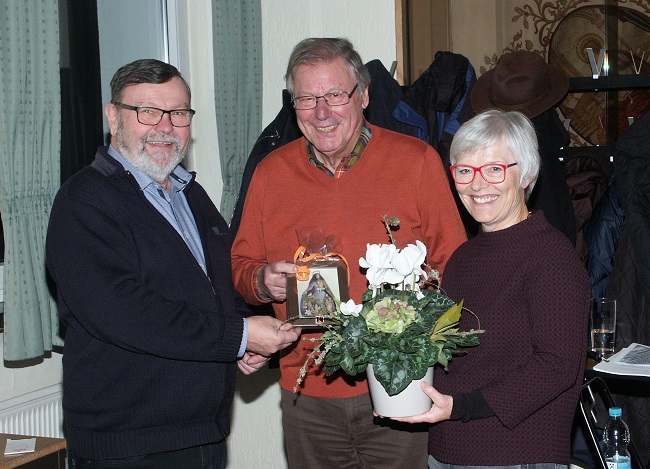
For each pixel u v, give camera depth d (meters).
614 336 2.82
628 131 3.13
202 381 2.21
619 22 4.08
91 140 3.48
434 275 1.97
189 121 2.32
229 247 2.54
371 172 2.46
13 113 2.86
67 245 2.12
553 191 3.20
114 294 2.09
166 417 2.18
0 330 3.11
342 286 2.21
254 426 4.17
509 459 1.92
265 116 4.10
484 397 1.88
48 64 2.96
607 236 3.26
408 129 3.31
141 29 3.78
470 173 1.98
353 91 2.38
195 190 2.54
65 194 2.17
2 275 3.14
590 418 2.88
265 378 4.11
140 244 2.18
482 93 3.50
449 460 2.00
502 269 1.96
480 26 4.15
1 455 2.54
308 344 2.46
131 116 2.23
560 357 1.85
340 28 3.97
